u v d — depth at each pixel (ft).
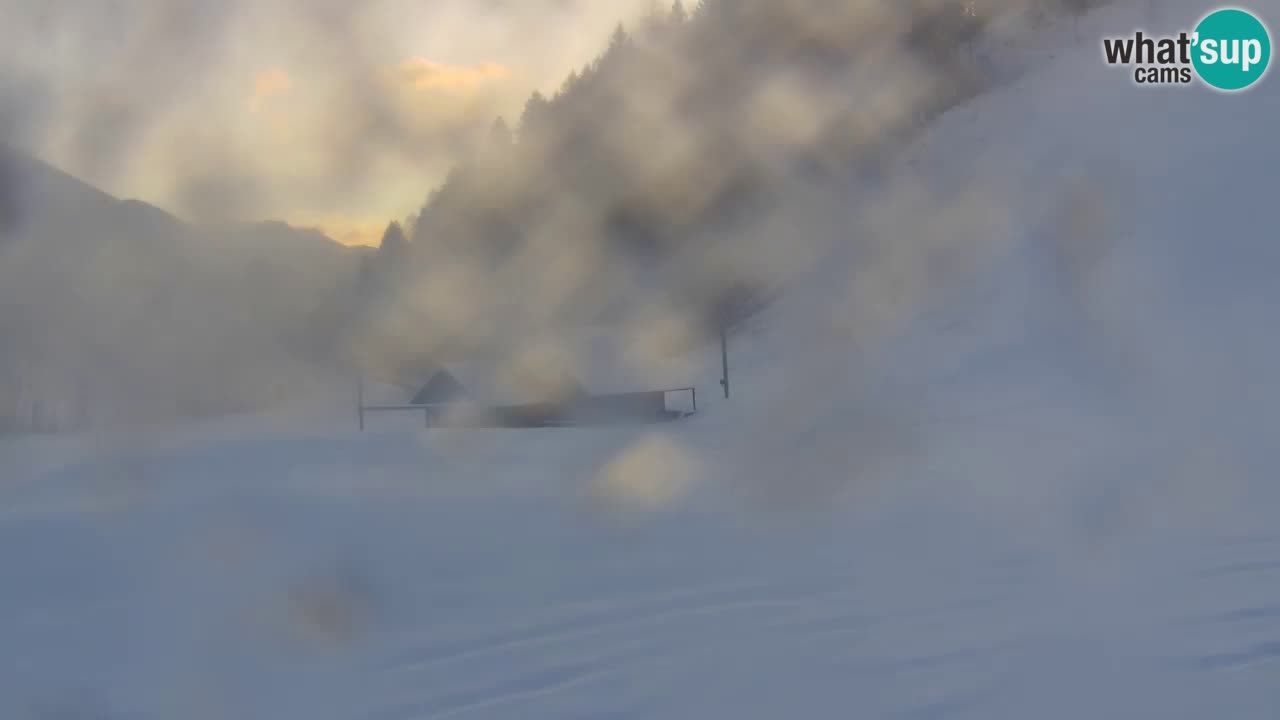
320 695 17.30
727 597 22.43
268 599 24.20
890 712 14.87
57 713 16.96
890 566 24.84
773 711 15.20
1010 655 17.03
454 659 18.85
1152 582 21.58
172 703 17.25
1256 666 15.93
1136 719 14.12
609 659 18.25
